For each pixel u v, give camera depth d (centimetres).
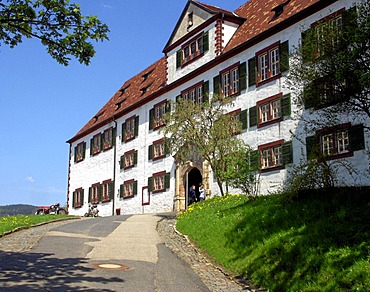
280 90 2881
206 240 1780
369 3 1407
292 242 1302
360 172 2277
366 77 1280
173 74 4031
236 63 3275
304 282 1091
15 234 2123
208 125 2809
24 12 1277
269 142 2906
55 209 5934
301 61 1543
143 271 1351
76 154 5784
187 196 3584
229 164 2523
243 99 3162
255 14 3559
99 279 1209
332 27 1430
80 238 2023
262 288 1192
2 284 1095
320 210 1438
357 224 1244
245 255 1429
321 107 1484
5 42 1352
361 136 2288
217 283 1259
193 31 3794
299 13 2762
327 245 1188
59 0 1256
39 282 1137
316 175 1653
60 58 1352
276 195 2009
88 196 5344
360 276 998
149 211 4209
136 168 4497
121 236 2123
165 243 1925
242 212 1856
